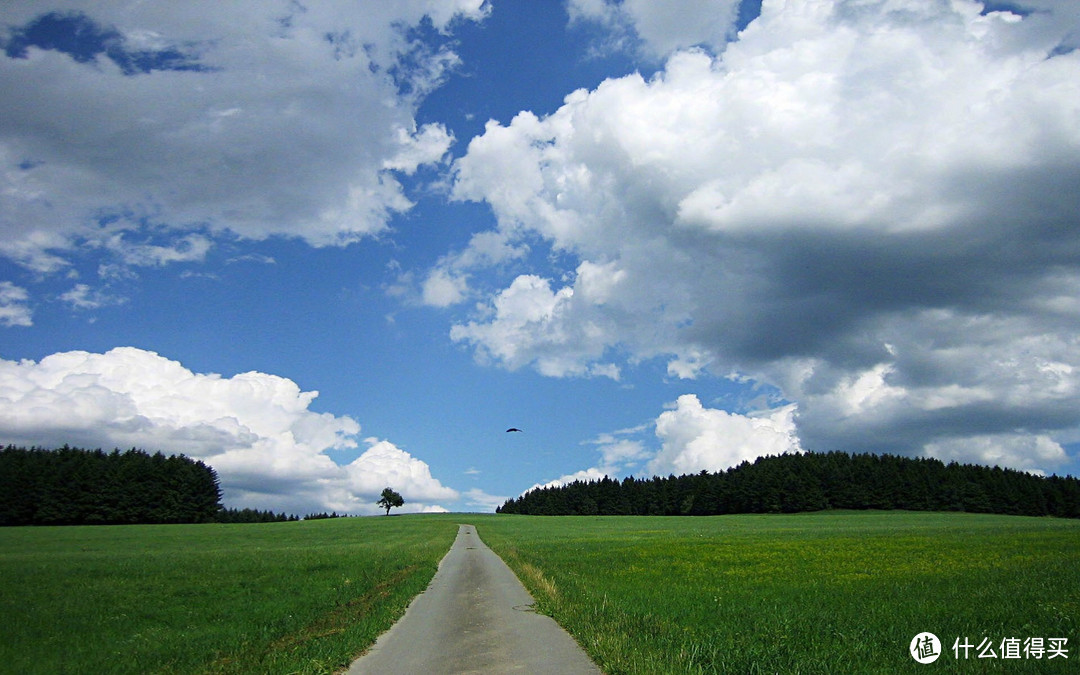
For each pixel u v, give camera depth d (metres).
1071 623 14.51
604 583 24.27
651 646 12.48
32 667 12.73
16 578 28.39
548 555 41.81
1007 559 29.42
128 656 13.48
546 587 22.88
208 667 12.47
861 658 11.86
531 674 11.14
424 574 29.98
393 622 17.27
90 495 123.94
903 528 73.44
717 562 33.59
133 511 128.50
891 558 32.53
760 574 27.19
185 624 17.22
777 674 10.69
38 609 19.66
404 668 12.00
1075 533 48.34
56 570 32.62
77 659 13.39
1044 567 25.39
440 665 12.12
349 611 18.80
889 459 164.50
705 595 20.41
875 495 149.50
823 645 12.70
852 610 16.83
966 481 150.00
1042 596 18.23
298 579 27.06
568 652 12.82
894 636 13.57
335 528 113.94
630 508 192.25
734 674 10.79
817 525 91.00
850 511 148.12
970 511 146.75
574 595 20.44
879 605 17.59
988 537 46.69
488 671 11.49
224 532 98.62
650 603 18.61
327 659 12.44
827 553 37.16
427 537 81.56
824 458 168.62
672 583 24.19
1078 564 26.14
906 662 11.55
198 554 50.72
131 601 21.17
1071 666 11.23
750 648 12.23
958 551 35.16
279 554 47.78
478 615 18.12
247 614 18.34
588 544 53.25
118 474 128.00
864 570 27.30
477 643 14.02
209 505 141.00
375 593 23.23
